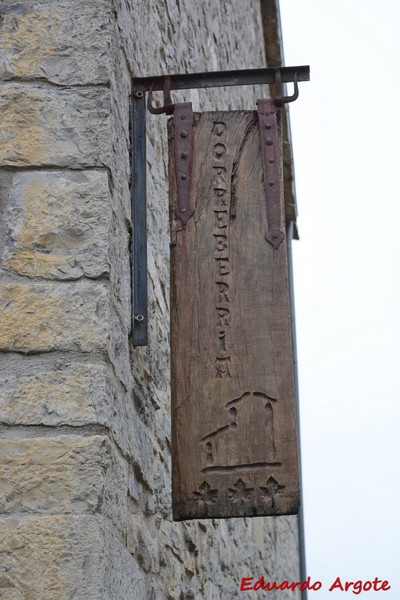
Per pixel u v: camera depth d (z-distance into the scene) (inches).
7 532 105.7
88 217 119.4
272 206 135.7
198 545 187.6
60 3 128.8
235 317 130.5
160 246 173.9
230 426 126.2
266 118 139.9
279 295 131.5
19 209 119.6
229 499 123.5
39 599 103.3
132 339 132.3
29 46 126.9
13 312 114.9
